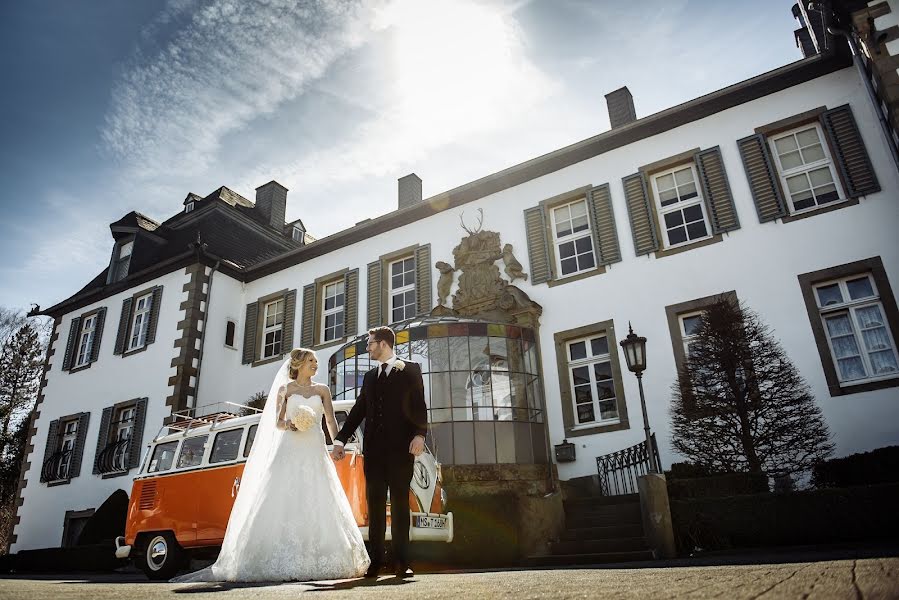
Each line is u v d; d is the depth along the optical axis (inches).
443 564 336.5
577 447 490.6
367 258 684.7
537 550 349.7
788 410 360.2
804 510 293.6
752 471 345.7
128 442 693.3
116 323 789.2
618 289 515.2
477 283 575.5
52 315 888.3
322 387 207.0
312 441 198.8
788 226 462.6
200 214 834.8
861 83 463.8
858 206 442.0
